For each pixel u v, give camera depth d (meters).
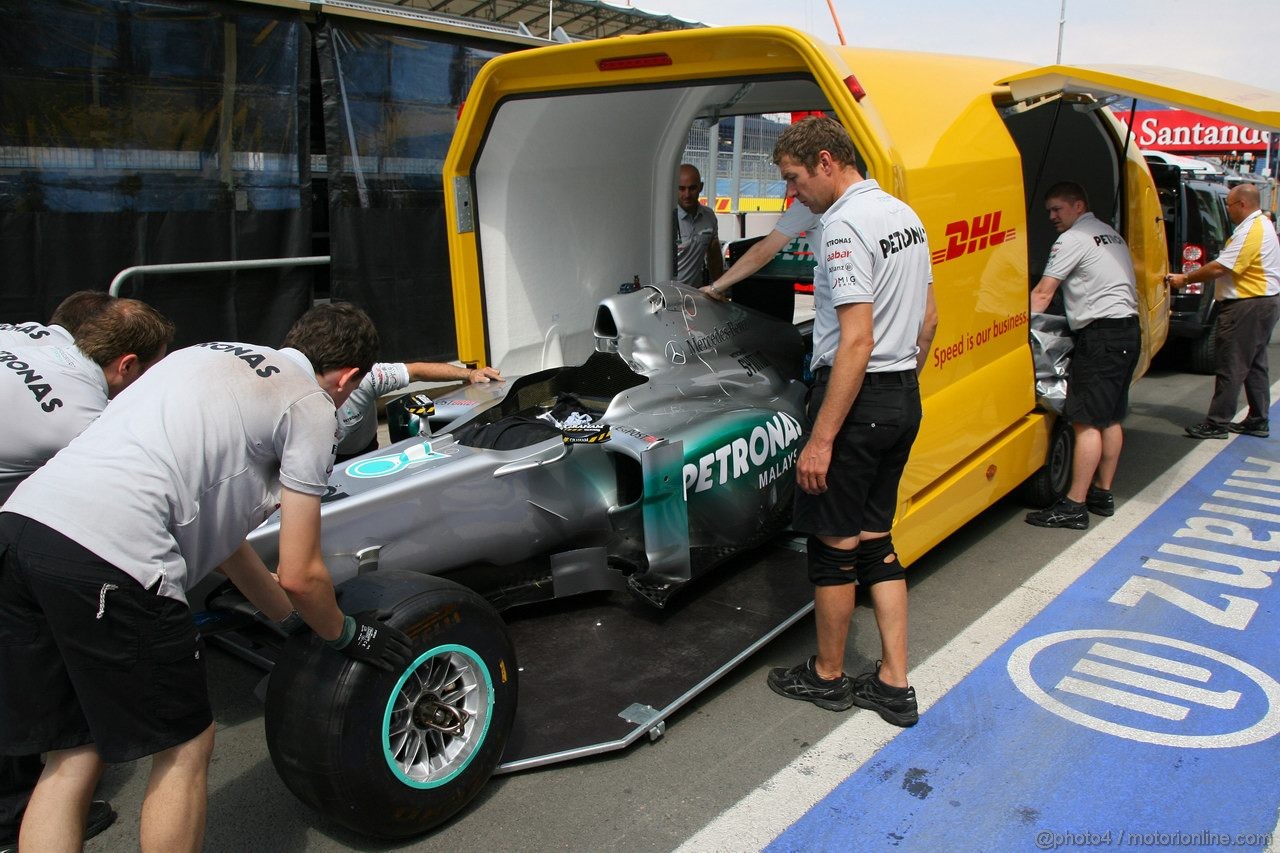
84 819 2.25
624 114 5.12
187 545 2.22
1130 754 3.09
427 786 2.60
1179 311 8.85
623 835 2.71
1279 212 16.81
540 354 5.30
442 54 7.16
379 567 3.28
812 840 2.68
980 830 2.72
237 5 6.02
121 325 2.80
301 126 6.47
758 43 3.63
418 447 3.60
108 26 5.52
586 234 5.43
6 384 2.68
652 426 3.83
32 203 5.40
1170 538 5.01
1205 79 4.24
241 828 2.78
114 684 2.09
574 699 3.24
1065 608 4.18
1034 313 4.98
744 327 4.64
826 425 2.94
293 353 2.39
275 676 2.51
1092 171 5.79
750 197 11.45
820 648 3.35
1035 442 5.00
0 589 2.11
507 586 3.78
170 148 5.91
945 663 3.70
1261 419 6.95
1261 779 2.95
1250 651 3.78
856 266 2.86
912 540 3.90
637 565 3.87
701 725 3.27
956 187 3.84
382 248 7.05
